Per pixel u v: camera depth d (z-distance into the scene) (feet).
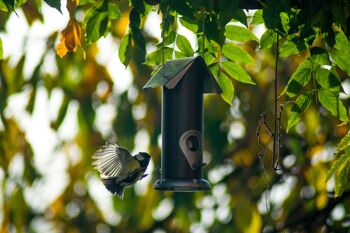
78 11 38.68
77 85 47.06
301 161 48.08
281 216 49.67
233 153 50.70
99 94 47.62
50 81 46.47
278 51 31.45
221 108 49.57
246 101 49.93
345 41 31.22
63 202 50.34
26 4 40.70
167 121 34.63
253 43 47.14
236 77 32.32
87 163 49.21
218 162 50.34
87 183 50.42
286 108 48.24
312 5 29.55
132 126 48.73
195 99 34.40
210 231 49.70
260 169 50.16
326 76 31.30
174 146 34.40
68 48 29.89
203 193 50.67
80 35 30.58
